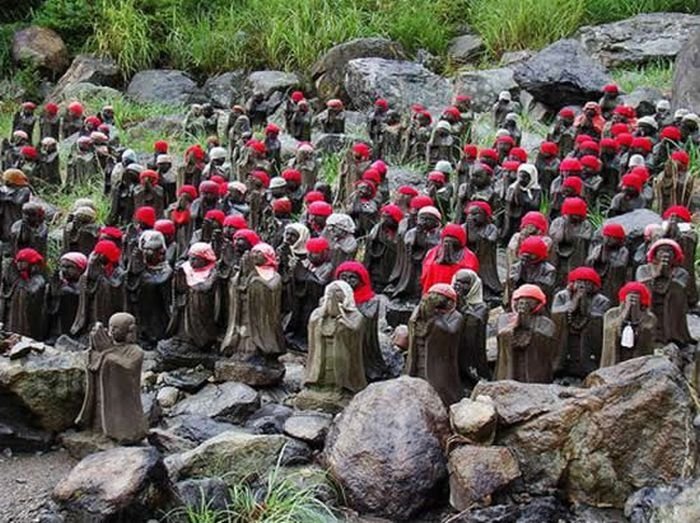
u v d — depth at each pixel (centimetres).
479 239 974
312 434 715
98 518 609
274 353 813
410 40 1914
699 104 1399
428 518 658
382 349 854
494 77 1659
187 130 1552
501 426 670
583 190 1108
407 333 847
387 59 1766
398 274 970
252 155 1251
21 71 1945
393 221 984
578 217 955
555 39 1842
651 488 638
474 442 662
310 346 769
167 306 889
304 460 698
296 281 877
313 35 1919
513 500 649
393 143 1401
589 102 1423
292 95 1606
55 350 748
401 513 648
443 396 736
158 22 2002
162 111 1738
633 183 1056
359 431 673
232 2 2059
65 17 2014
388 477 653
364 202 1074
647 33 1762
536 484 654
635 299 744
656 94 1515
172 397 804
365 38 1845
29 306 852
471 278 775
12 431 722
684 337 843
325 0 1950
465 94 1642
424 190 1199
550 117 1591
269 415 760
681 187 1103
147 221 968
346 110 1770
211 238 964
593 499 650
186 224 1063
